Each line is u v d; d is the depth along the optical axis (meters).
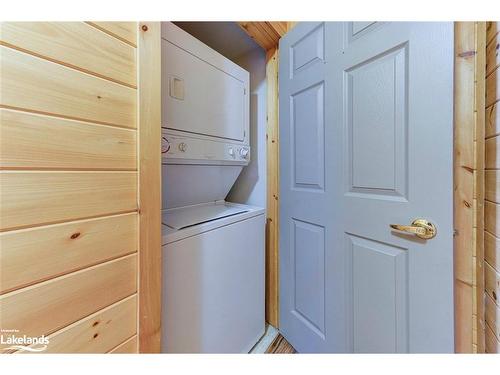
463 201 0.86
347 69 1.18
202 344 1.20
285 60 1.61
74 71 0.58
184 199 1.56
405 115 0.96
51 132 0.54
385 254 1.06
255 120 2.03
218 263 1.31
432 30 0.88
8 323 0.49
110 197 0.65
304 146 1.48
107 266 0.65
